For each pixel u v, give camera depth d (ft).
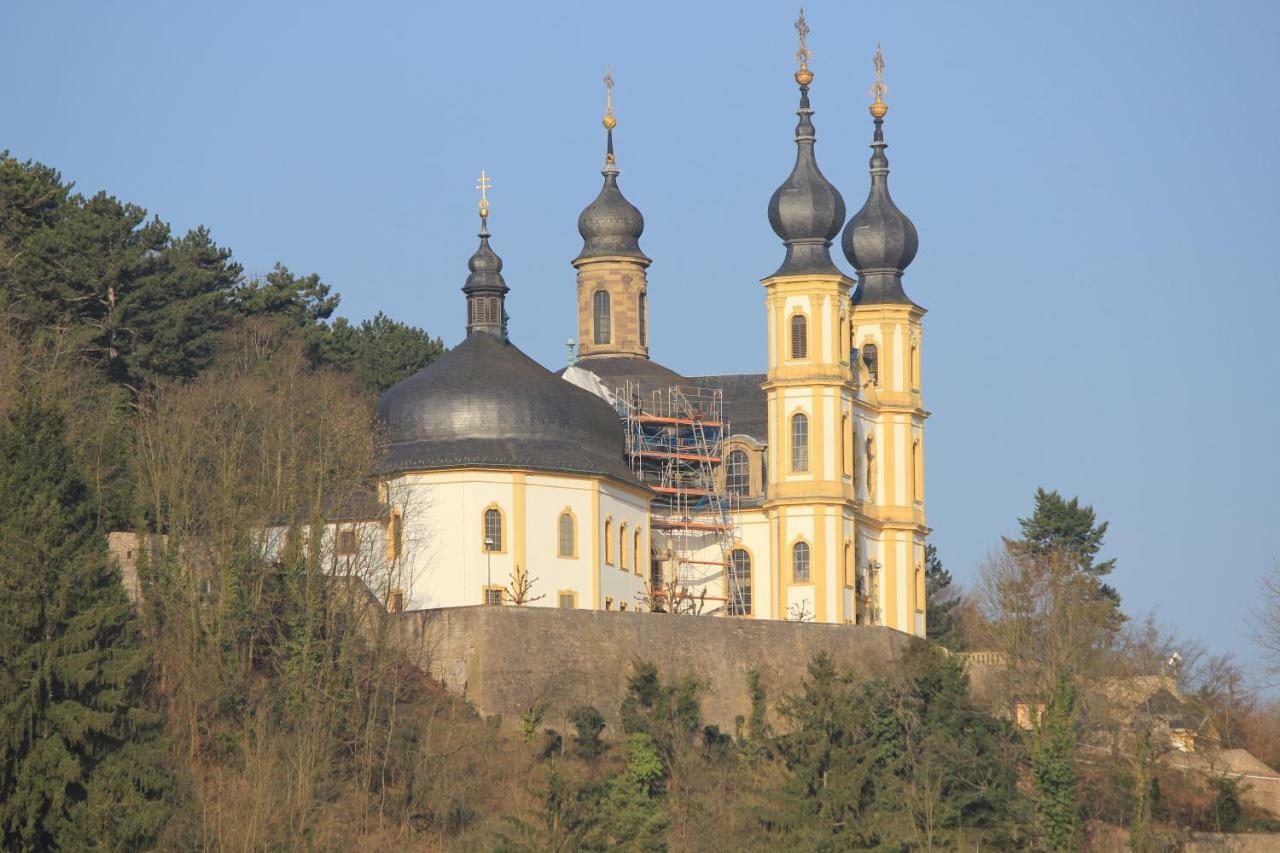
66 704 630.74
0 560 638.12
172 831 637.71
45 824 618.44
